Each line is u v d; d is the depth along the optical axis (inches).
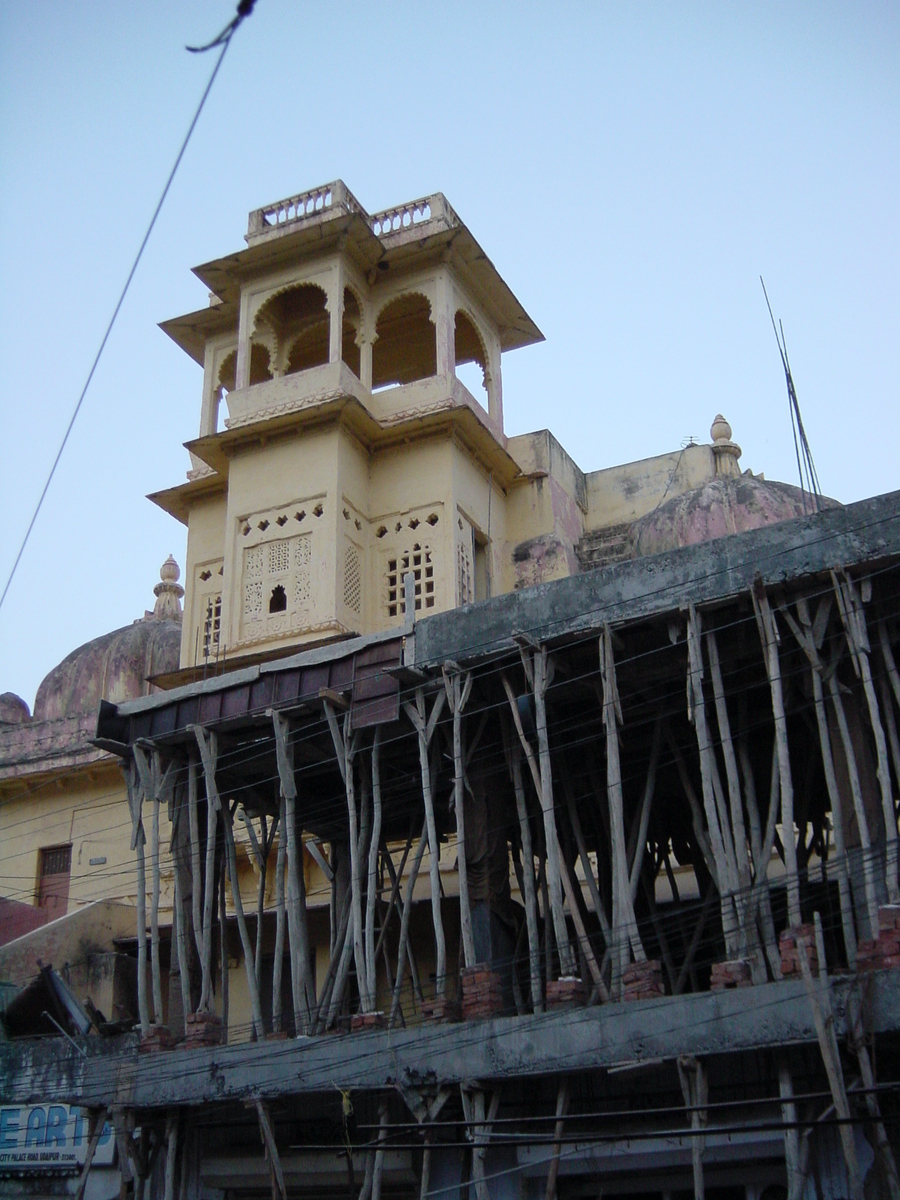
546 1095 582.6
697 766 721.6
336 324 1050.7
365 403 1069.1
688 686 561.9
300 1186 662.5
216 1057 647.1
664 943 666.8
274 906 959.0
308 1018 657.0
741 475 1152.2
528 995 702.5
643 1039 523.8
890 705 554.6
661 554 588.4
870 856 519.5
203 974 692.1
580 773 714.8
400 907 919.7
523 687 659.4
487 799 685.3
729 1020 505.4
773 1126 441.7
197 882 701.9
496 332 1203.9
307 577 991.6
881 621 550.9
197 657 1072.8
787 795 522.3
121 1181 663.1
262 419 1042.1
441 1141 602.9
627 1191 566.9
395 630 660.1
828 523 549.6
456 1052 571.2
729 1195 564.4
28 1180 813.9
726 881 534.0
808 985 469.7
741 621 576.7
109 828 1124.5
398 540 1031.0
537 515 1123.9
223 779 769.6
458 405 1040.2
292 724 698.8
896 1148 496.4
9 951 910.4
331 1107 660.1
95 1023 781.3
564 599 607.5
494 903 673.0
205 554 1112.8
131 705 742.5
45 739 1213.1
